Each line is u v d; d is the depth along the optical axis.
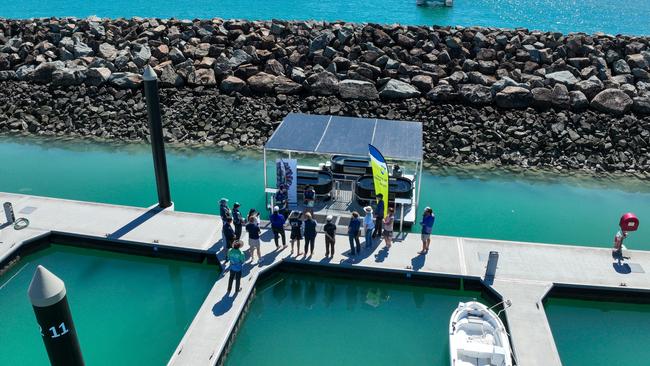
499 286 15.59
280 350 14.06
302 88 29.39
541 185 23.44
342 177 21.08
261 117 27.84
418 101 28.19
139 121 28.25
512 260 16.77
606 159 25.12
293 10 58.59
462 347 12.88
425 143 26.11
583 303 15.95
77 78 30.19
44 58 32.28
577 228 20.25
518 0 71.19
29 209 19.34
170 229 18.28
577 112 27.31
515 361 13.07
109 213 19.22
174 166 24.52
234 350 14.05
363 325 15.08
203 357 13.05
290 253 16.97
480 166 24.94
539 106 27.53
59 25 34.53
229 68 30.39
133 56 31.70
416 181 23.45
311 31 33.09
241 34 33.31
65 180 23.28
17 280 16.69
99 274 17.05
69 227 18.23
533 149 25.62
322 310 15.70
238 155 25.69
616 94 27.09
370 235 17.05
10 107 29.30
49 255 17.97
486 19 58.81
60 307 9.19
